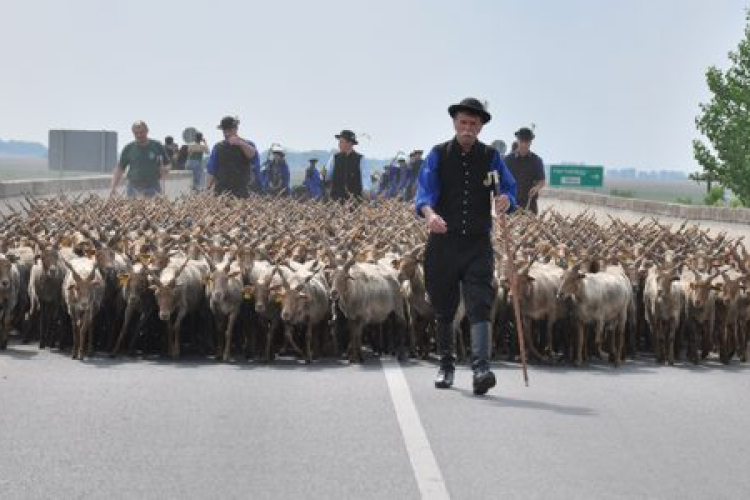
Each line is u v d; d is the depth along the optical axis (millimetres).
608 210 38562
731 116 52969
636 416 12367
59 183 32969
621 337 17609
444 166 13812
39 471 9664
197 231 22172
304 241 21172
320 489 9250
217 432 11141
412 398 13055
